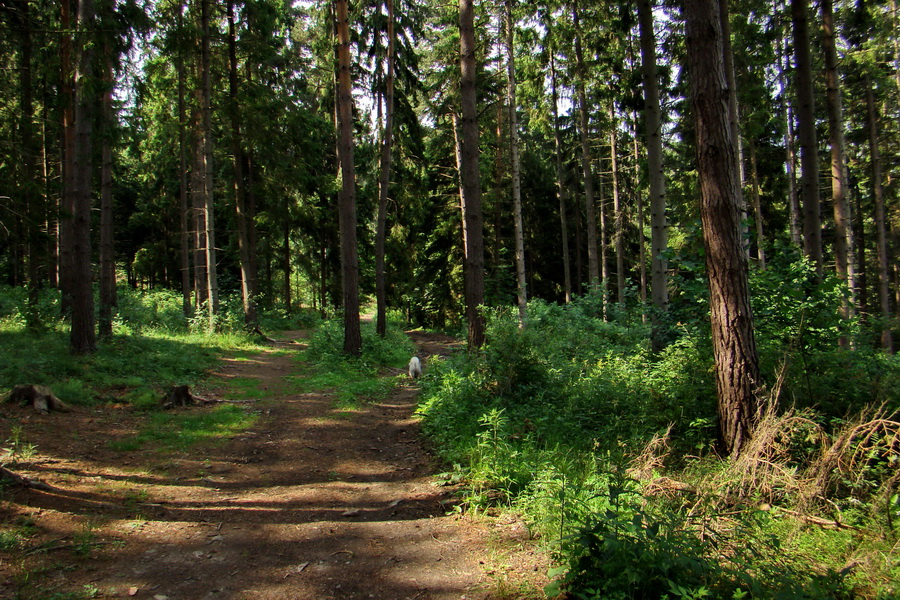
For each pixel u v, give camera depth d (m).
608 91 17.30
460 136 22.17
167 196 28.27
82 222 11.45
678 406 6.29
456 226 26.77
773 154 20.16
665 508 4.04
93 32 10.84
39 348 11.20
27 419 7.41
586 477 5.08
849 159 23.61
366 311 44.94
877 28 14.26
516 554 4.13
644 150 20.12
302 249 32.06
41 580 3.54
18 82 15.91
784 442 4.72
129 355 12.26
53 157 18.81
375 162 21.88
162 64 17.47
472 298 10.85
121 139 13.84
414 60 19.41
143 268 30.36
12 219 11.83
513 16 17.45
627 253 27.38
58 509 4.74
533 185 28.72
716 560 3.28
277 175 19.67
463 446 6.71
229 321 18.83
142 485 5.68
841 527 3.98
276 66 19.33
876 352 7.22
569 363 9.04
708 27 5.31
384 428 8.64
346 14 14.73
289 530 4.78
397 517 5.09
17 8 12.11
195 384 11.30
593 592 3.18
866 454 4.58
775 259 6.71
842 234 11.52
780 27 13.60
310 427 8.60
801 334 6.07
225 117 18.31
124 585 3.64
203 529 4.71
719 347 5.38
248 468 6.56
